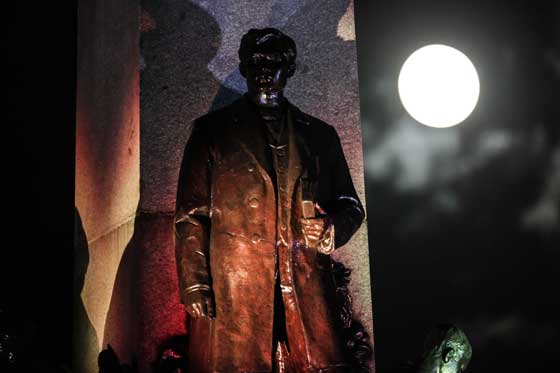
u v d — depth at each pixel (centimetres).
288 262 516
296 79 589
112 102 609
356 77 591
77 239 654
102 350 572
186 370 535
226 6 590
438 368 530
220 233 515
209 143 524
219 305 507
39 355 530
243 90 584
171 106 576
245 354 503
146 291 556
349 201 531
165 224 564
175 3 586
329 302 517
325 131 539
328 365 508
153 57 579
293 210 521
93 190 629
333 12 596
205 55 583
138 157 569
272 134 529
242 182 518
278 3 593
